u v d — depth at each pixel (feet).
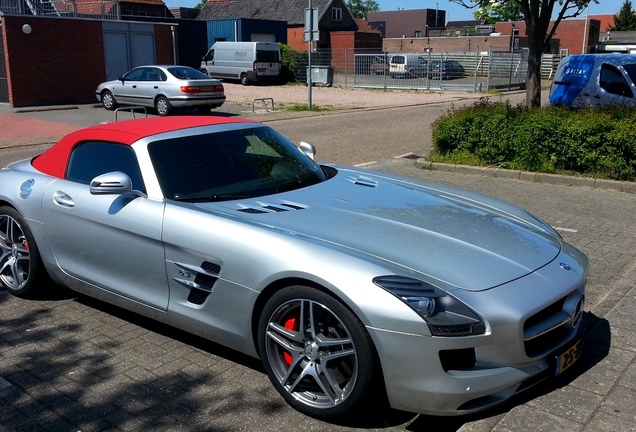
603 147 30.07
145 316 14.15
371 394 10.24
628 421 10.03
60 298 16.76
